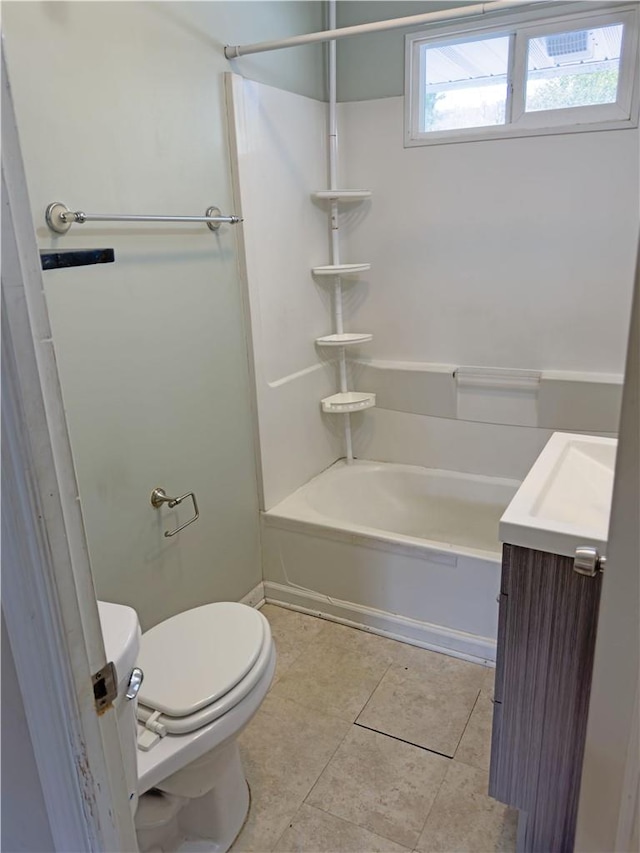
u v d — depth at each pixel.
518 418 2.63
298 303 2.61
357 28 1.96
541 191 2.38
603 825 0.94
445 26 2.37
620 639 0.83
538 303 2.50
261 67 2.22
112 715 0.77
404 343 2.82
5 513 0.62
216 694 1.36
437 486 2.83
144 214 1.77
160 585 1.99
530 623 1.26
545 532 1.19
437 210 2.59
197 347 2.05
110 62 1.61
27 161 1.42
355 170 2.72
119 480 1.79
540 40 2.26
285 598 2.53
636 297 0.68
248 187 2.19
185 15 1.86
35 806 0.78
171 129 1.84
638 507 0.77
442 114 2.53
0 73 0.54
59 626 0.66
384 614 2.30
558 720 1.29
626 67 2.15
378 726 1.87
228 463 2.28
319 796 1.64
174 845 1.50
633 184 2.24
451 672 2.10
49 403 0.62
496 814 1.57
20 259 0.57
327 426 2.91
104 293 1.67
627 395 0.73
